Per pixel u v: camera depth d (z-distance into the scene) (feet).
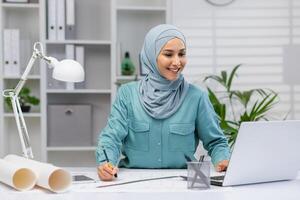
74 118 11.23
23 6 11.07
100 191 5.02
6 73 11.05
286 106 12.09
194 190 5.07
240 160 5.21
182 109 6.91
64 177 5.07
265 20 12.06
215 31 12.03
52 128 11.18
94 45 11.69
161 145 6.91
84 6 11.89
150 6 11.94
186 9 12.01
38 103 11.38
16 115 6.02
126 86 7.18
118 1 12.11
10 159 6.04
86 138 11.26
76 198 4.67
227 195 4.80
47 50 11.43
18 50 11.05
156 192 4.95
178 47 6.56
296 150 5.54
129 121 6.97
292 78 12.09
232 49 12.07
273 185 5.45
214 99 10.39
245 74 12.05
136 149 6.96
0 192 5.04
